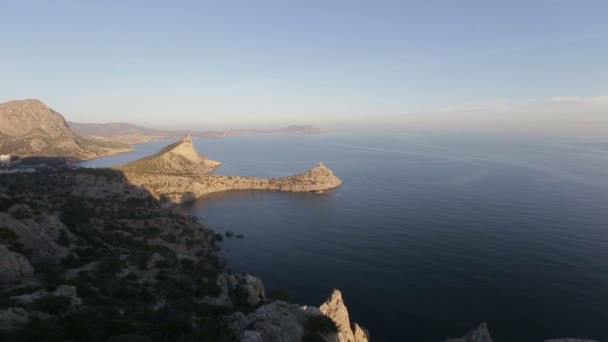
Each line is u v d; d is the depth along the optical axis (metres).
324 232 160.12
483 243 132.38
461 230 148.50
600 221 153.12
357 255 129.88
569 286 97.50
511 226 150.12
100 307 42.72
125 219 124.25
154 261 72.81
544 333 77.38
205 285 65.88
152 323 41.59
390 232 152.88
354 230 159.75
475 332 67.50
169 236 121.06
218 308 55.22
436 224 159.00
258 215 196.75
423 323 83.50
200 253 122.00
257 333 36.09
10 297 42.16
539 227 147.50
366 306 92.38
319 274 115.50
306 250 138.88
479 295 95.00
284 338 37.69
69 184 195.25
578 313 84.50
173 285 61.69
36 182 194.12
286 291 104.56
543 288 96.88
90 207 133.12
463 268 112.25
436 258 121.38
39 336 31.67
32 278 52.81
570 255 117.75
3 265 50.31
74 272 59.09
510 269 109.50
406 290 100.25
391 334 79.56
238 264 125.81
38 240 65.19
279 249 141.12
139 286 57.31
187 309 50.28
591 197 197.50
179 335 36.47
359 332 63.41
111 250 75.94
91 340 34.03
